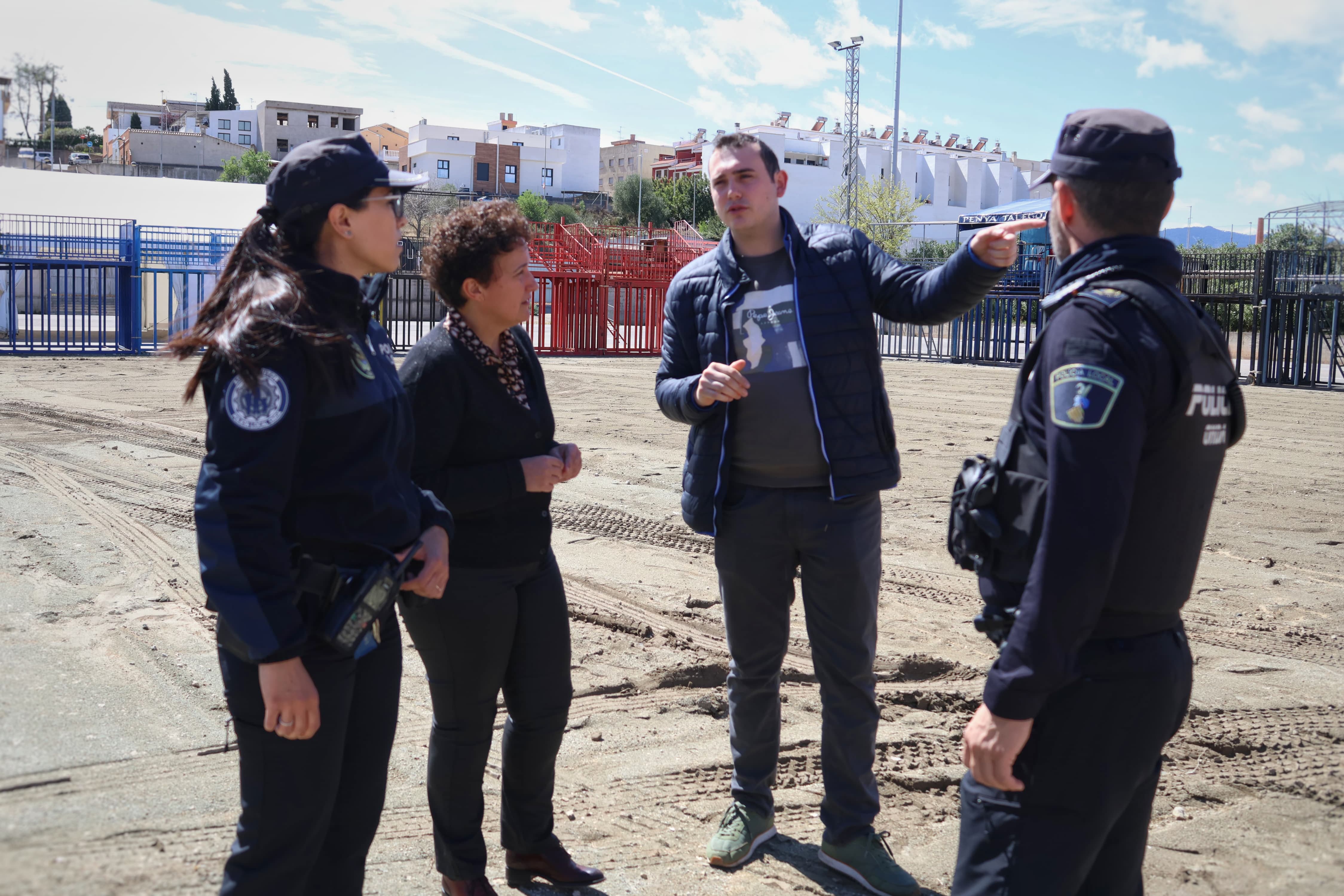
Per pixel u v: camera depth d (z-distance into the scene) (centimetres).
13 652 439
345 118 9812
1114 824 195
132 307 2255
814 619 296
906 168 8375
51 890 252
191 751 350
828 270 293
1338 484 996
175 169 8394
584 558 660
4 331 2612
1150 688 183
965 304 276
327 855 219
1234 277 2264
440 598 257
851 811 292
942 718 421
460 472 255
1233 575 662
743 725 307
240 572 181
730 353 297
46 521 699
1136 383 173
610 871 293
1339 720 423
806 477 293
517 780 281
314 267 202
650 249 2927
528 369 278
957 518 201
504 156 9650
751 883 288
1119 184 183
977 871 194
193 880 264
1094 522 169
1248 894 287
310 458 197
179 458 966
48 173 3450
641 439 1208
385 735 220
